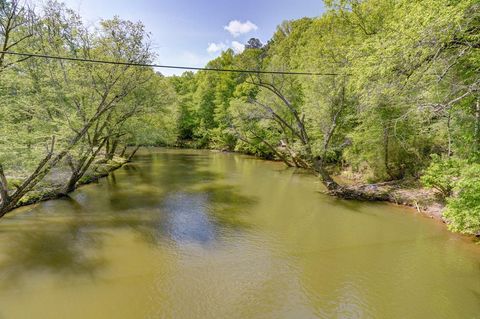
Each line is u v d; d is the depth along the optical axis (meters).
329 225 11.34
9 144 9.73
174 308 6.47
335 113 16.45
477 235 9.89
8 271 7.78
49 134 10.96
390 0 13.36
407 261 8.56
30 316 6.13
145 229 10.74
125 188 16.70
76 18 13.35
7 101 10.36
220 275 7.80
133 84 15.25
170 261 8.48
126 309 6.40
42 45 12.09
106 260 8.47
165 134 28.09
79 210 12.66
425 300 6.81
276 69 20.20
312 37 18.97
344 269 8.15
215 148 40.41
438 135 12.88
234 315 6.28
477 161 7.82
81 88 13.24
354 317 6.27
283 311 6.44
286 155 26.48
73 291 6.99
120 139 23.73
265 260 8.62
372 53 8.12
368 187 15.48
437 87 7.04
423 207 12.77
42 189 14.23
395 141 15.47
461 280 7.59
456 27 5.58
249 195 15.62
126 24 13.76
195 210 12.99
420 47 5.93
